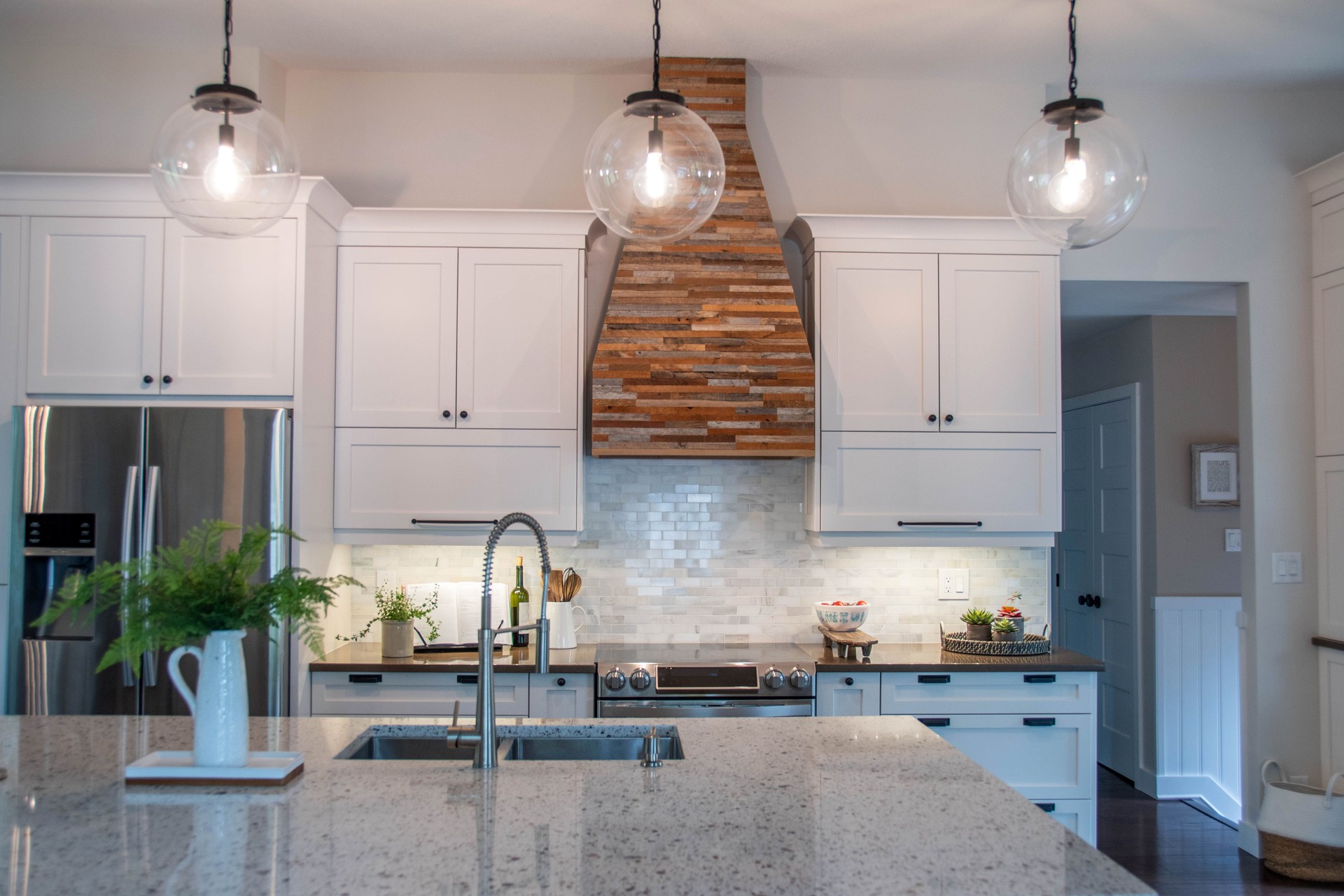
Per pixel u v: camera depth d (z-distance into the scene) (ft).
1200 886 12.03
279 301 10.69
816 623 12.67
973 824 5.18
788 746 6.84
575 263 11.68
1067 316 16.66
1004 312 11.93
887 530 11.74
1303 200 13.14
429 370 11.59
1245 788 13.21
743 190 11.85
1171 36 11.44
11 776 5.93
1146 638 16.62
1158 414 16.46
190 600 5.75
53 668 10.07
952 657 11.44
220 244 10.73
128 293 10.73
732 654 11.57
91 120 11.93
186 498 10.18
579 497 11.57
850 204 12.94
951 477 11.80
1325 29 11.23
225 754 5.83
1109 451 18.10
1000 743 10.93
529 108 12.81
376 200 12.69
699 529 12.67
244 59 11.95
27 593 10.18
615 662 10.84
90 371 10.72
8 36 11.62
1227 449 16.40
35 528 10.16
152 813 5.26
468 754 7.28
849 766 6.30
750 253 11.69
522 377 11.61
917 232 11.89
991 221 11.83
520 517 6.52
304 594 5.95
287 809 5.33
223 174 5.74
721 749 6.73
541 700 10.71
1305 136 13.19
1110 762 17.84
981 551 12.85
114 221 10.77
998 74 12.74
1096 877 4.46
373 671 10.68
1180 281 13.08
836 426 11.75
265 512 10.29
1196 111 13.17
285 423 10.42
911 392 11.82
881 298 11.86
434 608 11.60
